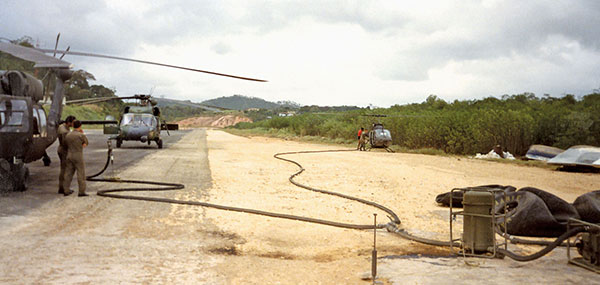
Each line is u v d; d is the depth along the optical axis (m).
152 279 4.51
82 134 9.46
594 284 4.41
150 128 24.58
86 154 20.11
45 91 11.25
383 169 16.80
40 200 8.81
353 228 7.46
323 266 5.21
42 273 4.55
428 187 12.30
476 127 25.47
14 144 9.63
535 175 15.73
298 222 7.78
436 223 7.91
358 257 5.63
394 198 10.46
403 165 18.66
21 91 9.85
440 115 30.17
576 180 14.41
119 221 7.21
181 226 7.05
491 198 5.55
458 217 8.40
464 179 14.16
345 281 4.62
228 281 4.57
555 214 6.89
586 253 5.08
